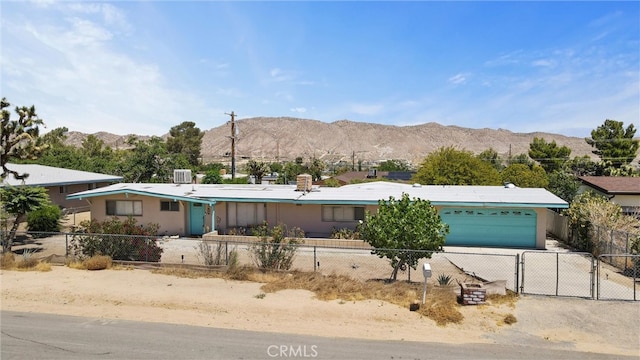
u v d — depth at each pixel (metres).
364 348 8.85
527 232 21.17
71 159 50.22
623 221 18.81
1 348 8.59
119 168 44.88
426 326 10.23
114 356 8.23
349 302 11.69
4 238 17.91
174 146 112.19
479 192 24.17
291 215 23.61
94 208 24.66
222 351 8.54
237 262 15.16
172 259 17.75
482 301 11.46
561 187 32.59
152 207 24.20
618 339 9.59
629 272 15.70
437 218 13.52
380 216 13.69
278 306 11.35
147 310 11.16
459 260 18.17
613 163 55.62
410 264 13.33
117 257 16.11
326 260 18.00
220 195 23.45
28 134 22.70
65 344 8.82
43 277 14.07
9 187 19.95
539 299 11.88
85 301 11.79
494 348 9.02
